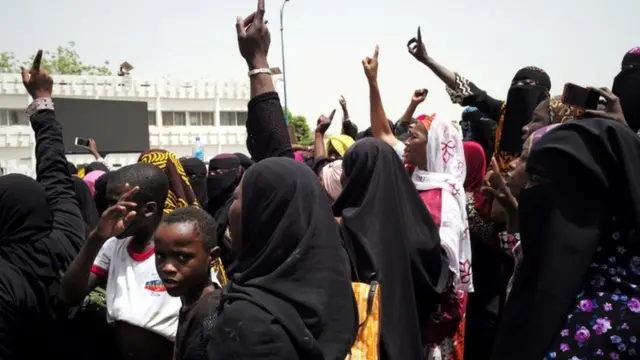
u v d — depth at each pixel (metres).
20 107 28.92
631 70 3.63
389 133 4.50
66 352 3.22
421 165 3.88
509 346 2.58
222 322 1.93
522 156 3.38
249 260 2.12
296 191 2.07
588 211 2.43
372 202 3.04
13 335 3.03
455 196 3.64
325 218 2.09
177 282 2.44
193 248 2.44
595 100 3.18
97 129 23.69
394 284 2.95
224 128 34.06
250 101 3.19
